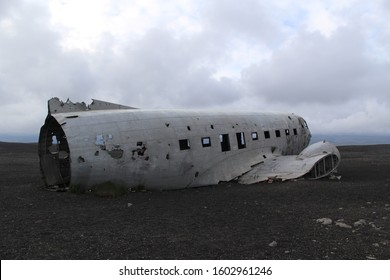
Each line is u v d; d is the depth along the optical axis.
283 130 24.34
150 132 16.92
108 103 19.50
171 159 17.23
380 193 15.55
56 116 16.27
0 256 7.75
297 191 16.14
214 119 20.06
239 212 12.38
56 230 9.99
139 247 8.42
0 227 10.31
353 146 69.62
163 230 10.01
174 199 15.05
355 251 7.95
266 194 15.77
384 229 9.73
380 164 29.83
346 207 12.81
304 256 7.67
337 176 21.23
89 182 15.77
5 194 16.08
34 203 14.02
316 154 20.48
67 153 17.55
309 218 11.20
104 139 15.82
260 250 8.15
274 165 20.83
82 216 11.82
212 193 16.47
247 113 22.92
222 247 8.41
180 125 18.14
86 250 8.20
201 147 18.55
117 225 10.60
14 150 61.78
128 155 16.12
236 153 20.39
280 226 10.31
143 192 16.55
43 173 17.91
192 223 10.85
